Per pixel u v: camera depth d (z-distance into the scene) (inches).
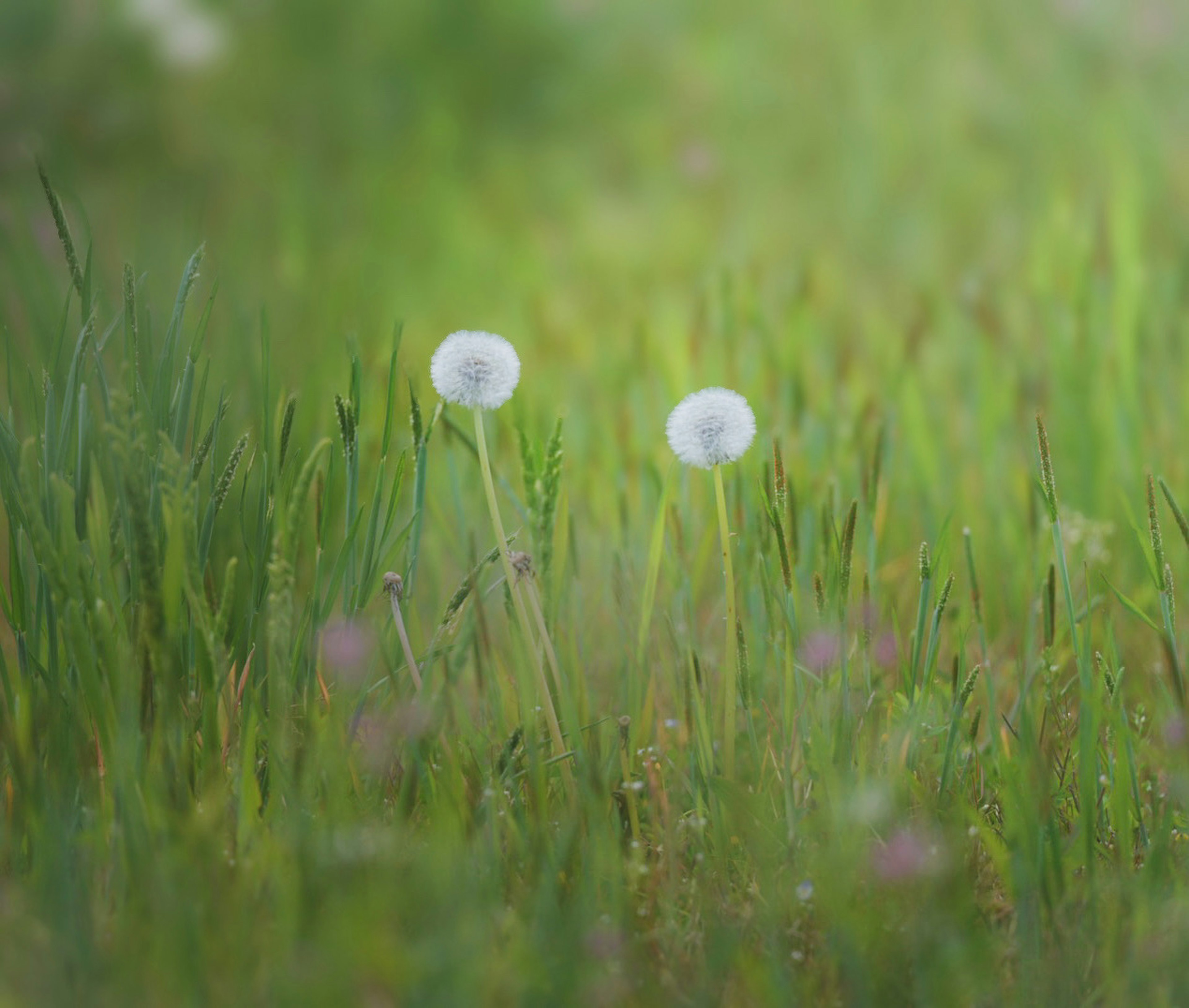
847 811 75.0
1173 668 76.3
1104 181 143.8
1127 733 75.5
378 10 195.8
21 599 76.7
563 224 163.2
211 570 79.8
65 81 170.9
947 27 186.9
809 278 108.3
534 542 78.3
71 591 75.1
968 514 91.0
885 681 81.3
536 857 74.9
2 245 89.8
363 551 80.0
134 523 73.9
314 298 101.5
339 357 92.2
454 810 75.4
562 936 72.7
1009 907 75.1
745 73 190.1
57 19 178.2
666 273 146.6
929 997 71.9
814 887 74.5
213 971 71.8
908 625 84.8
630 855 76.6
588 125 189.3
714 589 87.2
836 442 92.3
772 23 196.4
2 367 88.9
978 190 156.4
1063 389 94.5
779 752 78.4
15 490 77.1
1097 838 76.4
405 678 79.4
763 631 79.9
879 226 151.6
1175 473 92.2
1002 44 183.8
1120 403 94.0
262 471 78.0
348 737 76.9
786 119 181.6
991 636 86.5
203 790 75.5
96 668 75.0
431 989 70.9
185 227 92.9
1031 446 87.4
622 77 194.5
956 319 110.5
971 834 75.4
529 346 120.3
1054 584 79.0
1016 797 74.9
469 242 151.5
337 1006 70.8
